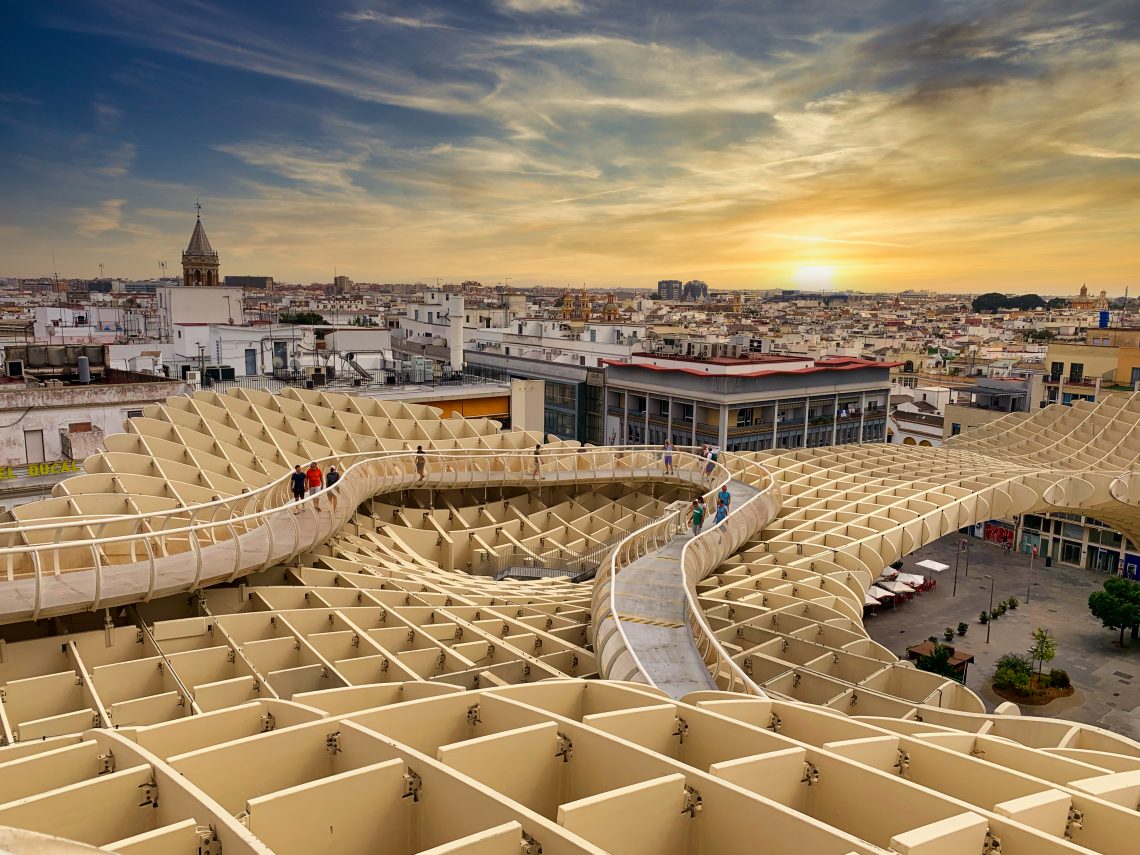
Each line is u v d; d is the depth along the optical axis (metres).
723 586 38.03
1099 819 13.16
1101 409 79.88
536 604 33.69
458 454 58.94
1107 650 68.81
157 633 25.80
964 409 111.69
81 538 33.22
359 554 39.91
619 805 12.93
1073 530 94.00
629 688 19.05
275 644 25.75
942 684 28.06
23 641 24.45
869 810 14.05
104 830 13.13
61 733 20.67
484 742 14.86
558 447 66.94
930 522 50.38
